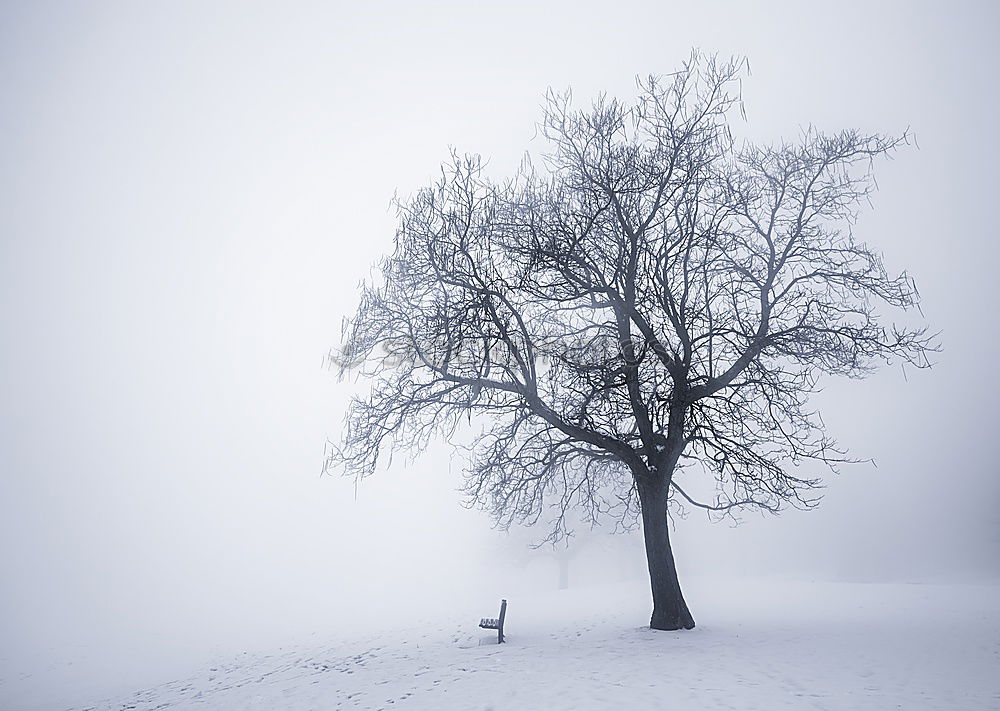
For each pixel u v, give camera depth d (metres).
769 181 17.50
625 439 17.03
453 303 16.91
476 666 14.42
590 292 16.91
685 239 17.08
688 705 9.95
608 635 17.42
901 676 11.62
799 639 15.62
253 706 13.39
